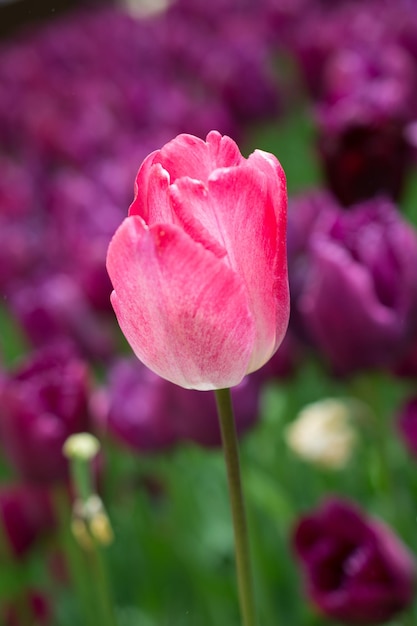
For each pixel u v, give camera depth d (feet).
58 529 2.84
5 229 4.06
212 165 1.60
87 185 4.12
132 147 4.70
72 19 12.26
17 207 4.52
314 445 2.65
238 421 2.52
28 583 2.91
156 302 1.57
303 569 2.25
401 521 2.59
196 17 9.96
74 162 5.26
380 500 2.80
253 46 6.88
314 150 3.00
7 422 2.44
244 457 2.63
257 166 1.58
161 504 3.24
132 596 3.34
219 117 5.01
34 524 2.79
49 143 5.29
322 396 3.72
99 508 2.13
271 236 1.58
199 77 7.37
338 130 2.85
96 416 2.54
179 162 1.60
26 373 2.49
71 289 3.34
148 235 1.54
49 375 2.48
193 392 2.47
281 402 3.25
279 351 2.71
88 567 2.77
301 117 6.51
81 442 2.12
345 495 3.17
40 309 3.25
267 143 6.52
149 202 1.58
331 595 2.20
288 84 6.97
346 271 2.33
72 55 8.66
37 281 3.52
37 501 2.78
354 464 3.20
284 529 2.91
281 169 1.59
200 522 3.23
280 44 8.15
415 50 4.89
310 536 2.28
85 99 6.46
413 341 2.41
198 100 6.95
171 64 7.88
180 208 1.55
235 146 1.60
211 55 7.01
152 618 3.12
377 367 2.41
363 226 2.42
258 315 1.60
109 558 3.32
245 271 1.59
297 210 2.87
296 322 2.54
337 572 2.27
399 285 2.38
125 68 7.88
